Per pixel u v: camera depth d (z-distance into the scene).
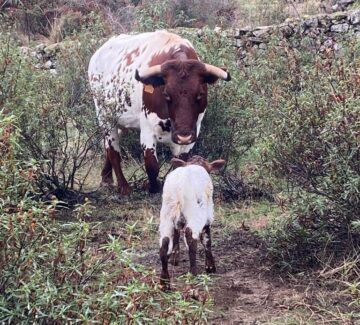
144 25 13.78
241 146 10.61
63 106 10.06
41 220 6.26
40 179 9.42
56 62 14.50
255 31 14.66
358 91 7.75
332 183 7.75
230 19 18.42
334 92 7.75
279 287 7.71
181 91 8.95
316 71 8.24
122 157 11.68
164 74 9.03
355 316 7.09
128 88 10.06
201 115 9.34
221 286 7.73
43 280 6.17
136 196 10.34
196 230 7.39
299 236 7.93
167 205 7.43
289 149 7.96
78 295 6.08
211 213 7.69
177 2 18.48
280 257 8.02
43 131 9.70
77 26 18.86
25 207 6.17
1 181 6.22
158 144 10.90
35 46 15.72
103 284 6.13
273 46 12.52
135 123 10.17
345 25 14.65
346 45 10.27
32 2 19.23
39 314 6.02
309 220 7.93
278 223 8.20
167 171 10.99
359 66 8.28
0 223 6.02
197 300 6.65
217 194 10.05
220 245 8.66
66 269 6.24
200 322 6.24
